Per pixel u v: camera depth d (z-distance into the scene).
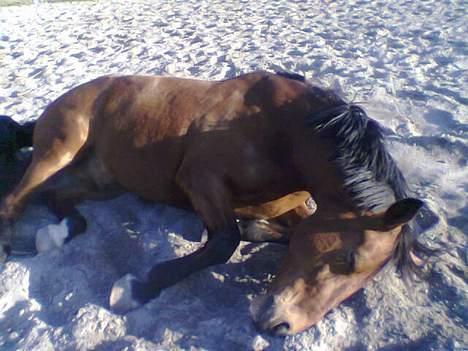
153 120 3.34
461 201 3.70
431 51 6.49
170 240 3.31
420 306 2.78
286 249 3.30
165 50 7.58
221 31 8.49
